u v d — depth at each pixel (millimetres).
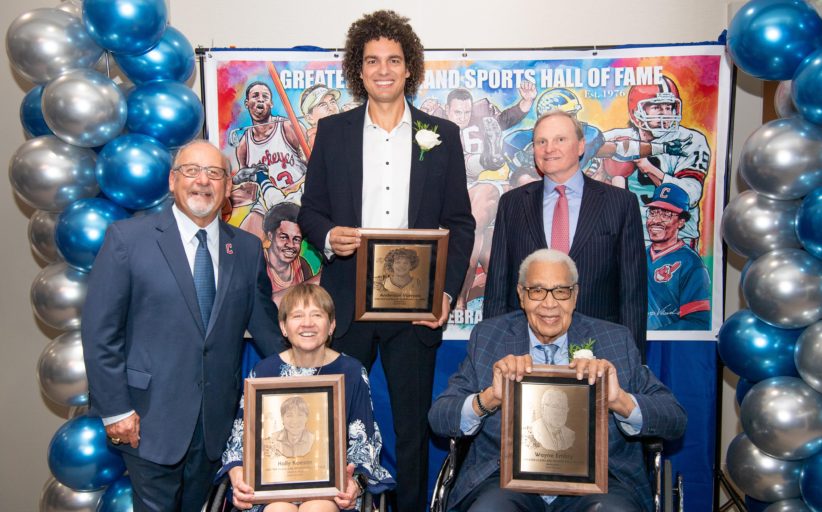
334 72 3814
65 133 3105
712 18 3938
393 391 3314
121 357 2777
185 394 2818
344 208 3268
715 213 3807
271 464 2564
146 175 3168
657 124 3789
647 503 2711
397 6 3986
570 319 2773
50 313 3240
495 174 3855
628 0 3945
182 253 2838
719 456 3881
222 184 2855
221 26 4012
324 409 2600
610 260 3148
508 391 2551
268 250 3898
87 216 3166
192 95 3408
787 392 2984
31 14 3158
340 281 3311
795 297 2902
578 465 2516
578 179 3256
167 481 2848
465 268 3289
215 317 2865
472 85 3818
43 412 4172
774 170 2928
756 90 3914
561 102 3811
